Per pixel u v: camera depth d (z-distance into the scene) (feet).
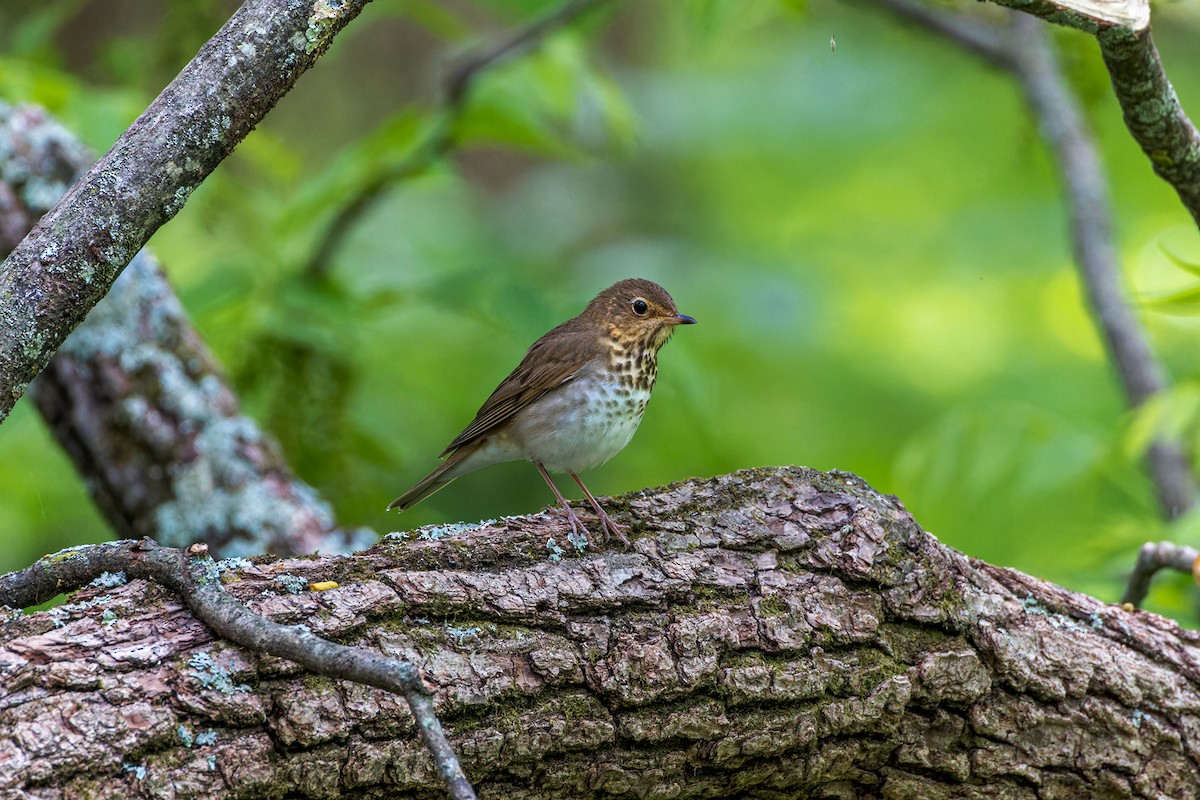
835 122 64.44
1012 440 38.75
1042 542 39.78
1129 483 41.96
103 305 30.71
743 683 19.34
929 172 65.77
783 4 36.78
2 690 15.90
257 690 16.74
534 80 40.52
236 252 46.52
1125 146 63.57
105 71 41.32
